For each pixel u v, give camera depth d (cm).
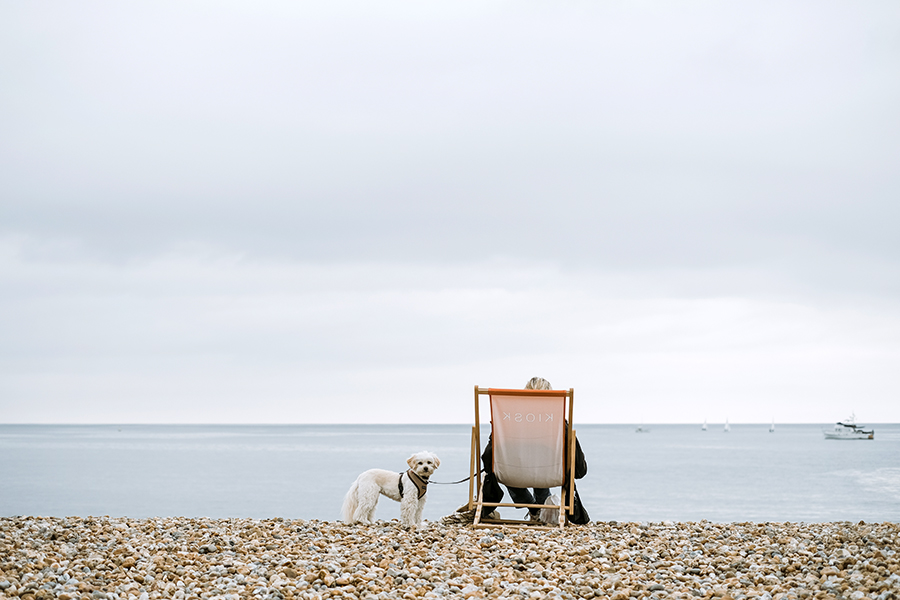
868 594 477
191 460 6606
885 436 18538
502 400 862
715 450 9969
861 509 2686
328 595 501
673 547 697
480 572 578
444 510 2606
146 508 2750
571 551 651
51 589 497
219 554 644
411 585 537
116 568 571
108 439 14950
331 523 905
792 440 15400
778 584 537
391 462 6303
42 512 2595
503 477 872
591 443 13550
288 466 5672
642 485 4059
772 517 2433
